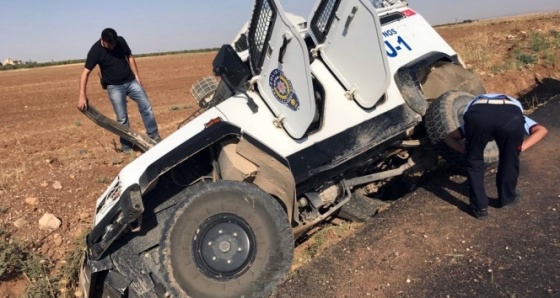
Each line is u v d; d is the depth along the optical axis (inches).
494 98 204.2
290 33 197.5
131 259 200.5
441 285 175.5
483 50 544.7
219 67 216.8
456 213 217.8
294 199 209.2
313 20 229.9
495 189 232.2
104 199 221.1
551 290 161.5
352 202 247.3
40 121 585.3
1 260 232.1
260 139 213.3
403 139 260.1
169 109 592.4
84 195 290.8
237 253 192.5
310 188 227.6
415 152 265.4
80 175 308.0
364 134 230.4
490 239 194.9
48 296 229.8
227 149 207.0
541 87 426.9
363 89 225.9
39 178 304.7
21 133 505.4
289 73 205.5
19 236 255.3
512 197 212.1
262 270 192.7
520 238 191.3
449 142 230.8
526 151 270.5
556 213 203.6
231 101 221.8
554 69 448.8
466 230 204.1
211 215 193.5
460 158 238.7
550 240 186.5
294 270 207.2
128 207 183.3
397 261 193.9
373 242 209.3
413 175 273.4
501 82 432.5
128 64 326.0
